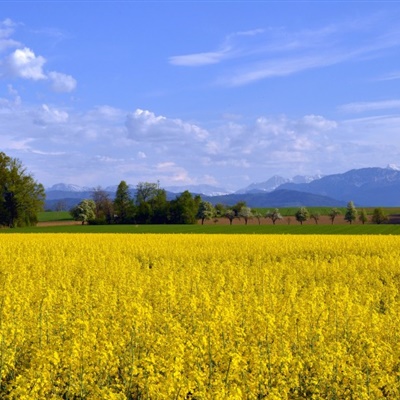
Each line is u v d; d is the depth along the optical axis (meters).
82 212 118.31
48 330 11.88
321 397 9.07
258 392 8.95
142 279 19.81
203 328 10.77
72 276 22.88
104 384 9.48
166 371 8.52
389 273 25.39
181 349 9.20
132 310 11.60
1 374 9.55
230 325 11.17
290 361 9.58
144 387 8.79
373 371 9.65
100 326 11.14
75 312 14.01
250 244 38.69
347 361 9.94
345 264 26.28
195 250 34.06
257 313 11.61
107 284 20.39
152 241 42.34
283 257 31.66
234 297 16.48
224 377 8.88
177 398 8.06
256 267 25.61
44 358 9.27
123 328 11.51
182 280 18.89
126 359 9.92
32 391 8.53
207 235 52.59
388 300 17.36
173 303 14.52
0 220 99.44
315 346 10.64
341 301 13.59
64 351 9.37
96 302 15.02
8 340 10.73
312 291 15.93
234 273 22.53
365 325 11.84
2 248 34.09
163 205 121.69
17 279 20.48
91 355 9.54
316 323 11.87
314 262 28.44
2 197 99.75
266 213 127.31
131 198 122.62
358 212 125.69
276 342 10.52
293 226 95.56
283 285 21.11
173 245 38.12
